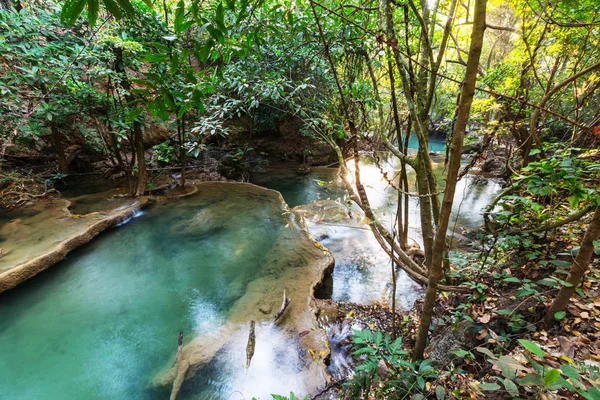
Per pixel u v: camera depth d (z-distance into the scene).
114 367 2.60
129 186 6.21
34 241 4.08
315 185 7.96
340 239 4.81
